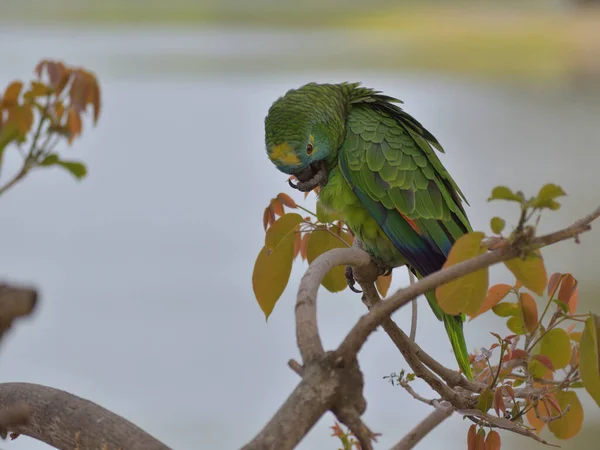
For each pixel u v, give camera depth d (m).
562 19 44.38
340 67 33.72
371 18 49.12
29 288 1.99
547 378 4.27
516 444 9.36
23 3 49.38
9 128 2.87
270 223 4.42
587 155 20.42
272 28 51.12
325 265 3.22
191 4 50.62
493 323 11.20
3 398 3.30
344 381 2.48
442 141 22.39
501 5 48.34
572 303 4.05
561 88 30.00
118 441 3.00
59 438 3.13
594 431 9.39
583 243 15.09
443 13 48.56
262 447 2.35
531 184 18.11
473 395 4.03
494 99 28.19
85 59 34.84
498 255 2.57
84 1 49.94
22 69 29.53
